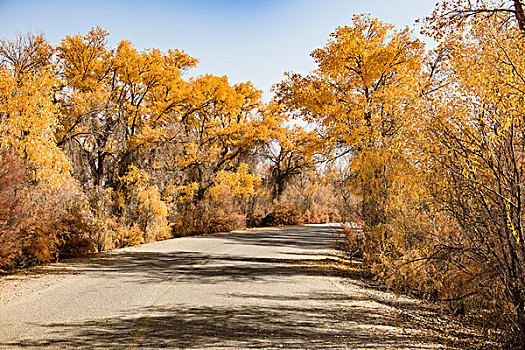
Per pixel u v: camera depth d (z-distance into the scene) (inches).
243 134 1334.9
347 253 590.6
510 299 213.3
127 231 748.0
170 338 207.8
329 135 668.1
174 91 1163.3
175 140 1104.8
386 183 397.7
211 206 1228.5
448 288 273.3
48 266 470.6
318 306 293.9
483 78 246.8
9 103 530.0
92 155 964.6
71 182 588.4
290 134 1409.9
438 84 430.9
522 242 202.5
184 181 1206.3
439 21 494.3
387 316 278.7
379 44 675.4
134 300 297.3
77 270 442.6
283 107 745.0
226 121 1428.4
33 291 329.1
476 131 239.6
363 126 486.0
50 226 510.0
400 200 361.4
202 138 1332.4
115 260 529.7
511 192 206.7
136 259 542.9
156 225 884.6
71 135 872.3
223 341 204.8
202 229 1147.3
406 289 349.1
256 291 341.7
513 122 220.8
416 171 316.2
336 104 677.9
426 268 312.8
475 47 272.1
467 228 234.1
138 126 1111.6
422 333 238.7
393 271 341.4
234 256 600.7
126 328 224.7
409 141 306.3
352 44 653.3
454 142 241.6
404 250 350.0
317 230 1363.2
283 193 1884.8
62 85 928.9
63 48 1039.0
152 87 1144.8
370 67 640.4
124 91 1126.4
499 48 258.2
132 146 993.5
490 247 214.1
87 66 1063.6
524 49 254.1
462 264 250.1
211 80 1262.3
